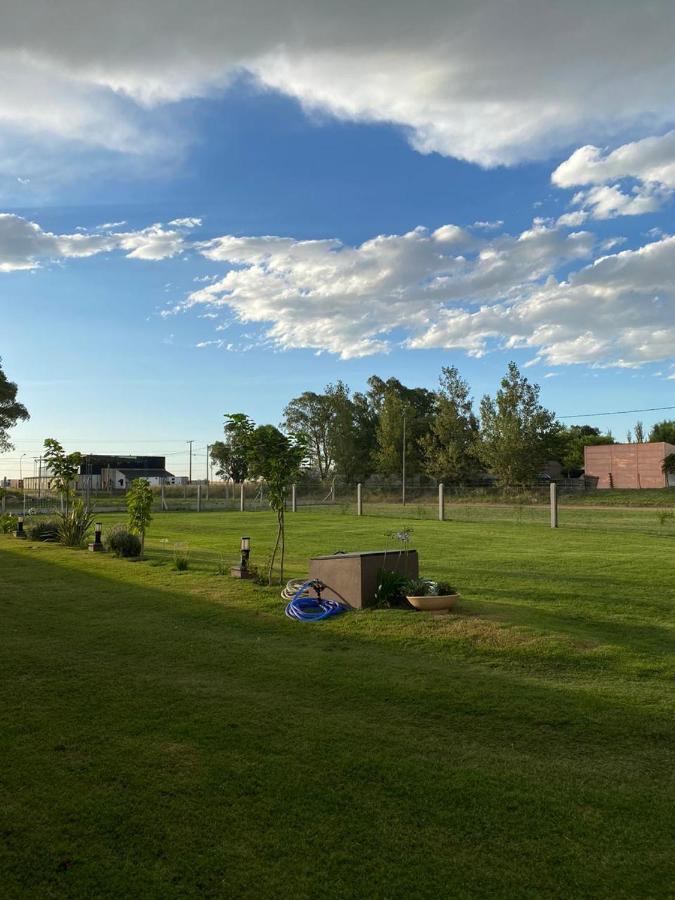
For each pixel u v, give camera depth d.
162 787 4.07
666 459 48.53
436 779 4.21
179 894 3.07
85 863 3.30
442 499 28.42
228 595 10.30
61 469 18.92
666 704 5.54
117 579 12.29
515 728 5.09
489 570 12.61
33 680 6.27
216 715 5.32
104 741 4.78
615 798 3.99
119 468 81.06
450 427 53.28
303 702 5.66
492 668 6.60
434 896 3.07
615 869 3.29
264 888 3.12
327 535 21.09
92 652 7.32
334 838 3.53
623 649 7.07
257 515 32.97
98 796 3.96
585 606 9.30
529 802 3.94
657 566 12.95
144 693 5.88
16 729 5.01
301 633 8.11
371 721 5.22
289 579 11.43
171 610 9.49
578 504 38.66
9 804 3.87
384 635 7.83
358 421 76.31
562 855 3.40
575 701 5.62
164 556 15.50
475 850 3.44
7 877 3.18
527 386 45.97
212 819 3.71
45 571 13.51
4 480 46.44
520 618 8.35
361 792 4.04
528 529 22.73
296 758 4.50
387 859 3.35
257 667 6.70
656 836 3.59
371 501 41.69
